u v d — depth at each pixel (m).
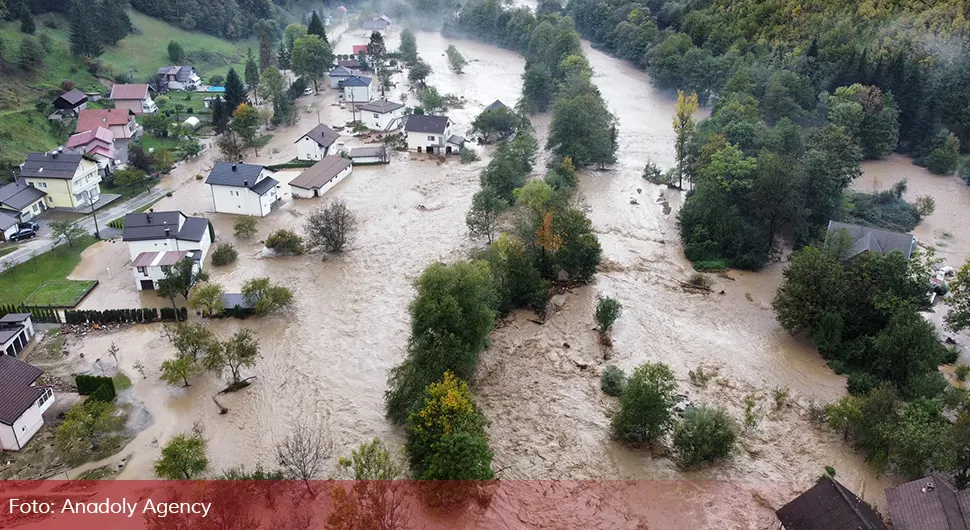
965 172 119.62
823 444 60.84
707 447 57.12
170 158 123.19
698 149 112.38
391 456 58.16
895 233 83.94
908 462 54.12
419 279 69.38
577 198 111.56
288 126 151.25
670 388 60.75
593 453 59.94
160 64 179.12
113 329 76.75
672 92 169.62
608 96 169.75
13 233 94.31
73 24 158.88
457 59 190.88
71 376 68.56
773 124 130.00
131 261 90.38
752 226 93.94
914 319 66.94
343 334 77.00
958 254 95.88
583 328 78.50
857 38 145.38
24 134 121.19
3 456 57.78
